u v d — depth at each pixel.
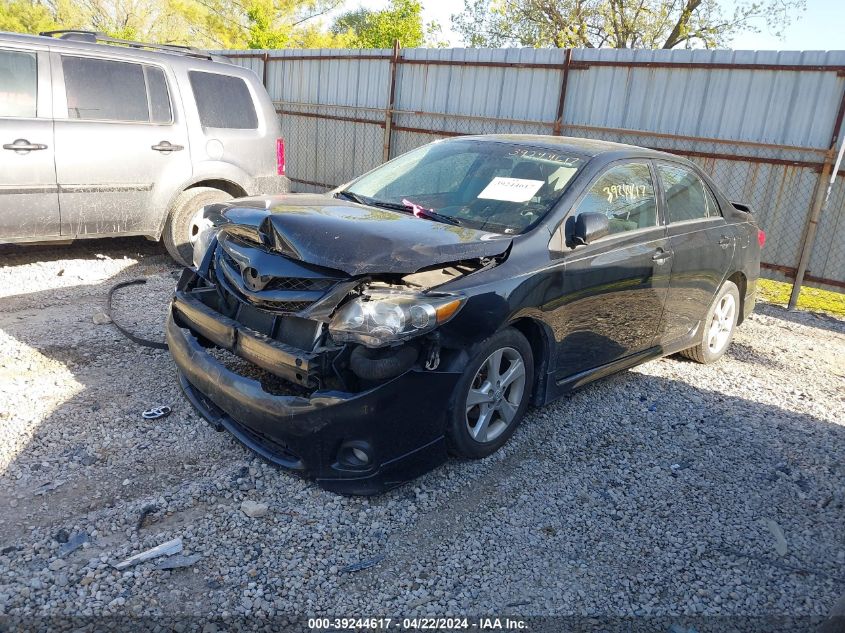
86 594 2.57
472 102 10.04
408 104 10.73
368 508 3.24
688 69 8.28
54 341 4.80
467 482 3.54
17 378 4.20
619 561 3.08
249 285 3.35
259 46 27.97
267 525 3.06
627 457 3.96
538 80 9.38
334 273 3.10
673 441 4.21
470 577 2.88
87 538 2.87
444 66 10.20
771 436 4.41
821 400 5.10
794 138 7.76
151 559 2.78
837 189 7.61
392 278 3.25
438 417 3.31
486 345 3.43
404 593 2.75
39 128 5.84
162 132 6.54
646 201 4.54
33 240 6.06
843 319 7.68
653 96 8.58
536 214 3.89
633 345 4.59
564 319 3.88
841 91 7.39
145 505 3.10
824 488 3.84
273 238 3.30
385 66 10.88
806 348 6.43
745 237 5.55
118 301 5.75
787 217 7.93
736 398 4.97
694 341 5.31
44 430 3.64
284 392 3.45
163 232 6.84
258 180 7.33
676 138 8.41
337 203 3.92
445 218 3.98
